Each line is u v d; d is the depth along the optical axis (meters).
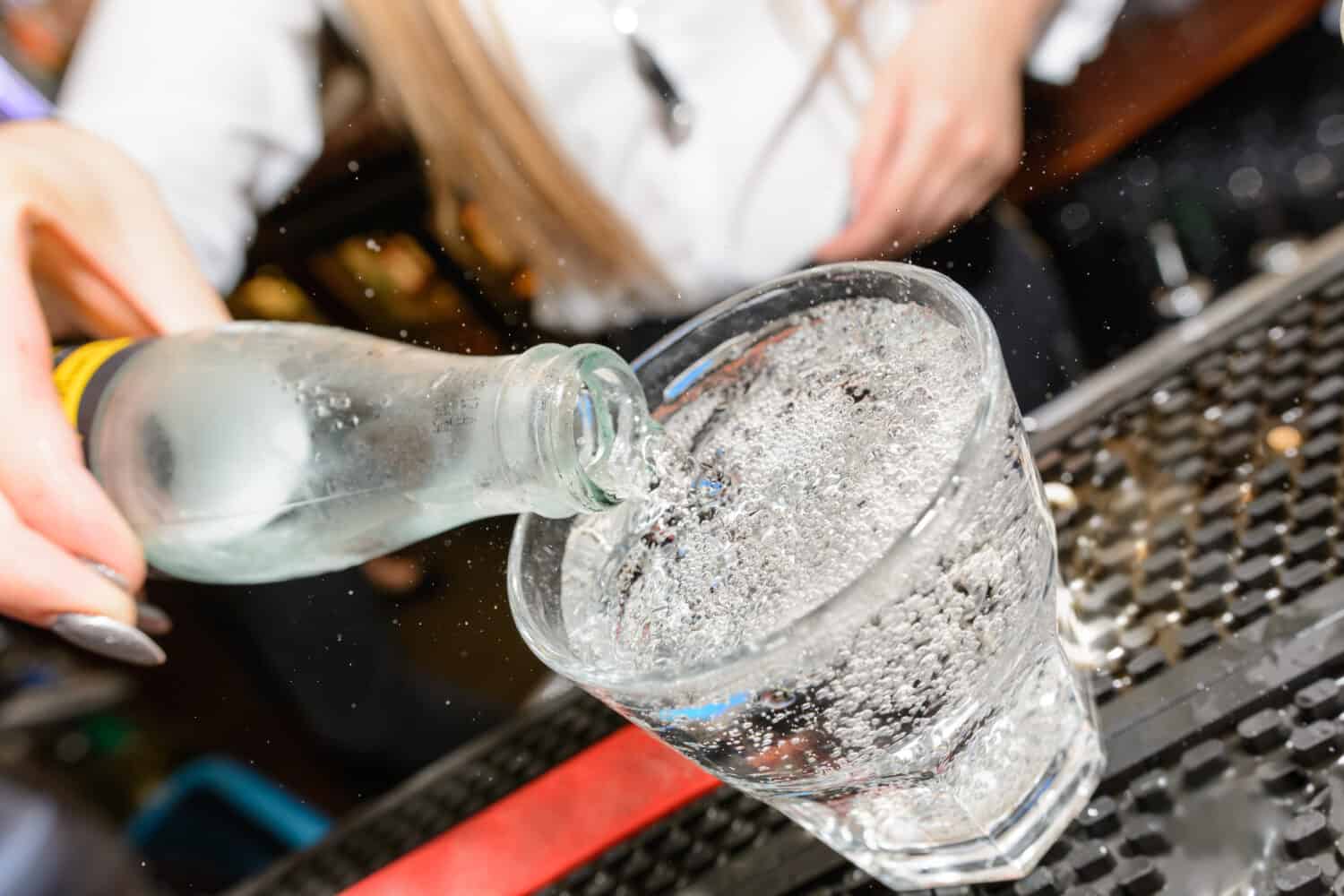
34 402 0.28
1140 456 0.28
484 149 0.43
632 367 0.25
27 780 0.48
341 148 0.44
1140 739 0.22
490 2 0.40
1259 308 0.30
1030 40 0.42
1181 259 0.49
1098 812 0.22
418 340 0.46
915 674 0.19
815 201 0.46
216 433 0.29
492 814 0.27
